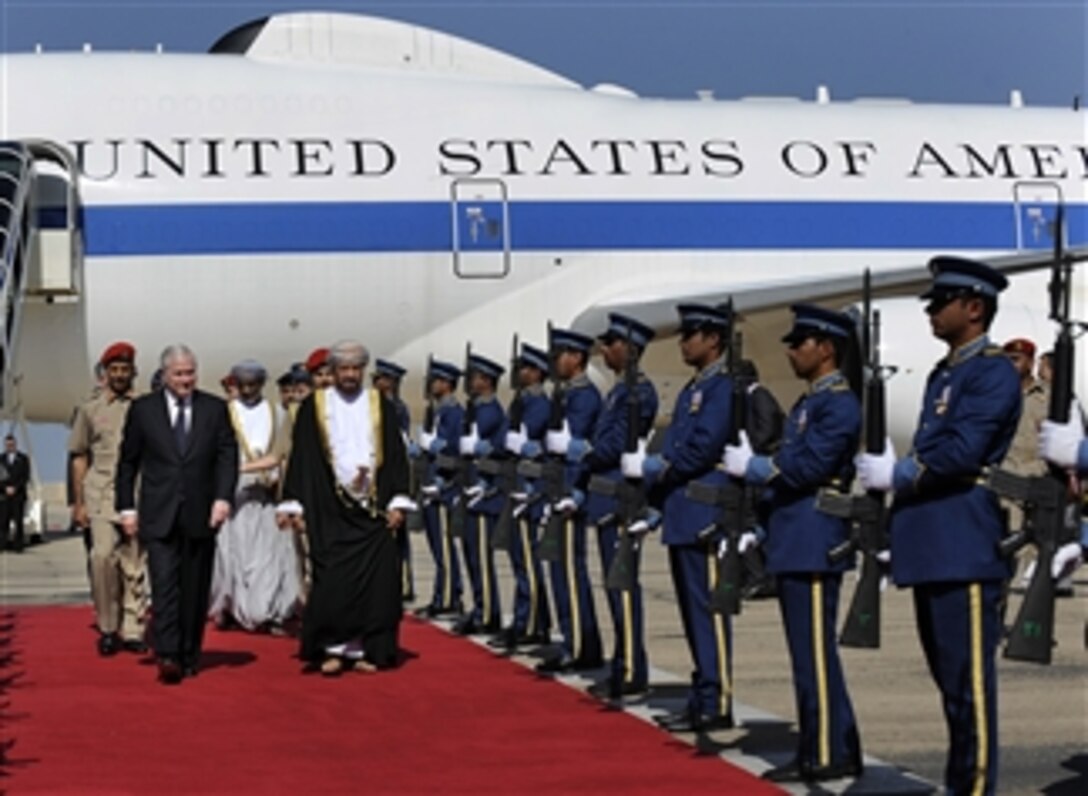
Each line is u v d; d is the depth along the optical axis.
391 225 22.00
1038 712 9.44
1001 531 6.62
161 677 10.58
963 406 6.53
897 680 10.61
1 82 21.67
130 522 10.88
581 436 10.41
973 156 24.48
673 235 22.97
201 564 10.91
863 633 7.05
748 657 11.62
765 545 7.85
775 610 14.35
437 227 22.19
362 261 21.91
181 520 10.66
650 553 21.30
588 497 10.36
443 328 22.45
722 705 8.71
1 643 12.49
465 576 17.78
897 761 8.13
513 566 11.95
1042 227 24.41
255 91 22.12
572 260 22.62
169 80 22.00
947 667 6.71
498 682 10.48
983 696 6.64
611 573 9.27
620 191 22.92
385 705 9.66
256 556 12.96
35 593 16.33
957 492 6.62
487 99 23.05
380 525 10.99
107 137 21.45
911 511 6.73
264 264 21.59
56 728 8.98
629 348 9.30
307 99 22.27
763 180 23.52
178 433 10.73
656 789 7.38
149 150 21.48
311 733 8.79
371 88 22.61
